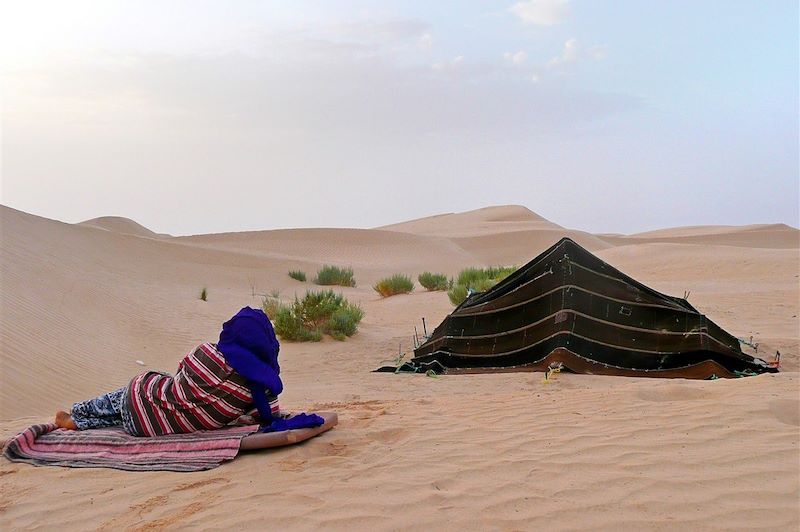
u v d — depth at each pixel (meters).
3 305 14.45
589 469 5.34
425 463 5.62
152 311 20.38
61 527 4.72
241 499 5.00
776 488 4.84
